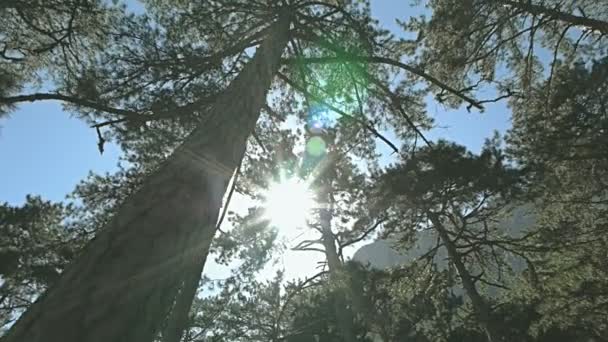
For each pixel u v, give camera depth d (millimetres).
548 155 12180
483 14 7977
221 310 15547
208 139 2855
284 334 16391
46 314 1354
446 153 11453
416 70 5977
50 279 10719
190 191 2234
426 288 15812
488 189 12344
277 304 17297
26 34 7125
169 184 2193
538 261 15172
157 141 7172
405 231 15289
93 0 6742
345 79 7164
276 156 9484
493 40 8320
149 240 1789
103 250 1658
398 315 17609
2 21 6945
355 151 9750
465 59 8055
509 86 8742
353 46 6648
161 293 1724
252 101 3791
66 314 1366
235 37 6574
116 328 1436
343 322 15367
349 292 15484
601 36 8531
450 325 17688
